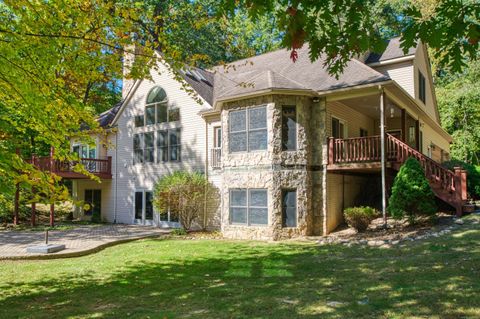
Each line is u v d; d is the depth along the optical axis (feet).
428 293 19.75
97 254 38.55
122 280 26.73
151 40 23.27
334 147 47.62
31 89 15.70
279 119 47.14
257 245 41.47
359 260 30.12
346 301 19.42
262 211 47.26
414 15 9.82
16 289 24.86
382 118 44.42
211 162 58.54
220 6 11.80
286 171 46.88
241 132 49.67
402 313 17.11
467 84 81.66
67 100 17.38
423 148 67.87
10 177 14.65
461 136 85.87
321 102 48.70
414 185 40.50
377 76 45.44
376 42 11.21
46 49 16.52
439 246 31.63
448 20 9.46
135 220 68.28
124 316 18.71
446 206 46.73
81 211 78.43
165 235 51.78
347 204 53.21
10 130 15.97
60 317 18.97
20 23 15.83
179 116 63.21
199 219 57.82
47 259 35.83
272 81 47.73
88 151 76.84
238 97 48.70
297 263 30.53
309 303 19.38
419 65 63.36
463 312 16.81
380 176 58.85
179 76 22.31
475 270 23.67
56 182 16.40
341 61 11.93
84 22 18.45
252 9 11.24
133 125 69.82
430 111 71.20
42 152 84.38
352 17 10.82
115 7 21.65
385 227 43.01
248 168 48.62
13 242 44.75
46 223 69.10
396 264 27.30
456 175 42.45
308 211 47.42
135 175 68.85
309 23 11.02
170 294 22.58
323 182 47.93
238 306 19.45
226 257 34.63
